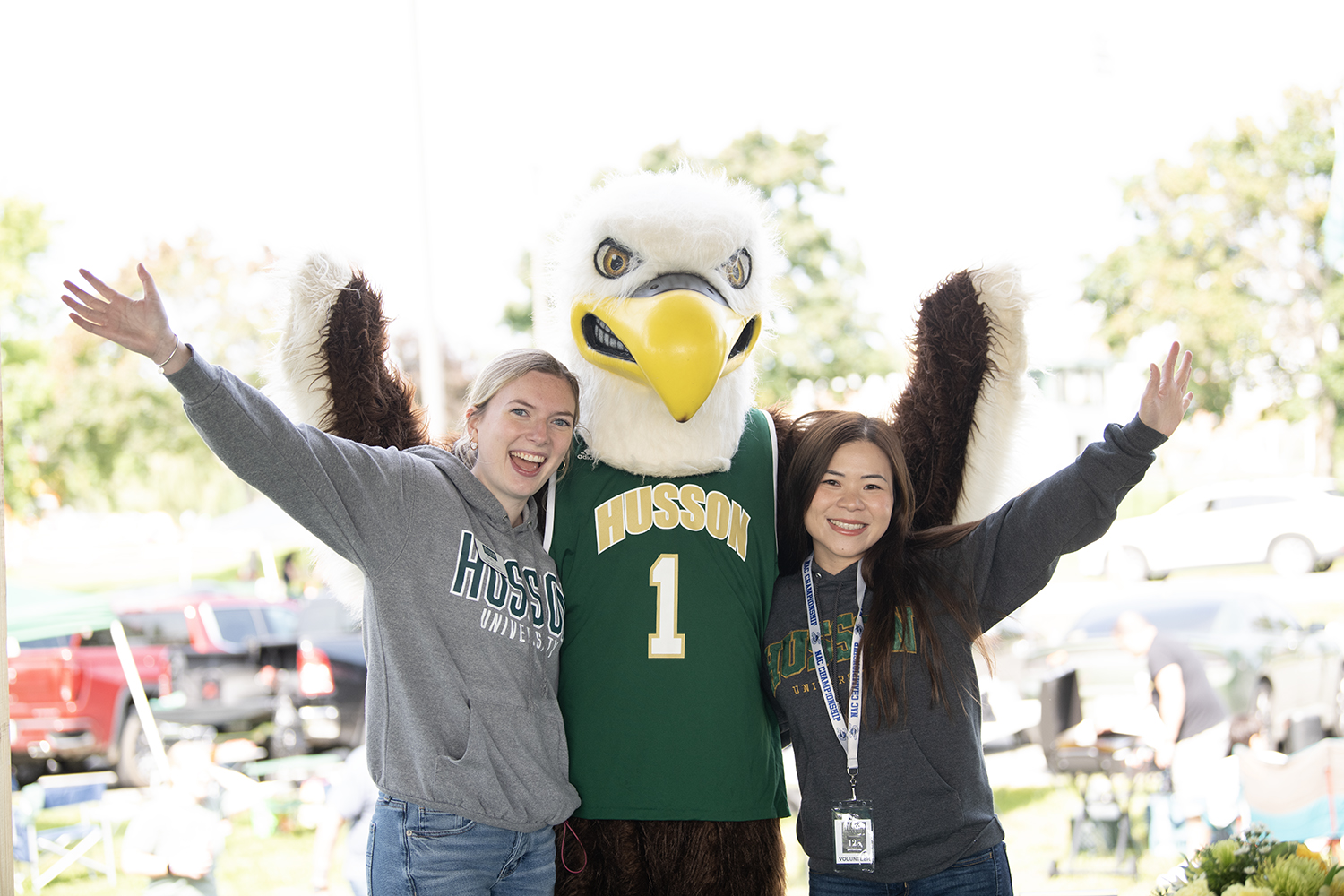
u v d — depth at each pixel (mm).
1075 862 5898
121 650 7867
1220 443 23094
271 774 7773
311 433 2221
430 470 2395
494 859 2293
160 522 26516
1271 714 7137
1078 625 8188
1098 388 22625
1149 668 5879
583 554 2656
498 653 2326
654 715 2535
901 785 2426
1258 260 20281
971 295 2932
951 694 2480
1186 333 20234
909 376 3020
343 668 8289
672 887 2572
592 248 2744
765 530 2746
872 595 2578
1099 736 5941
